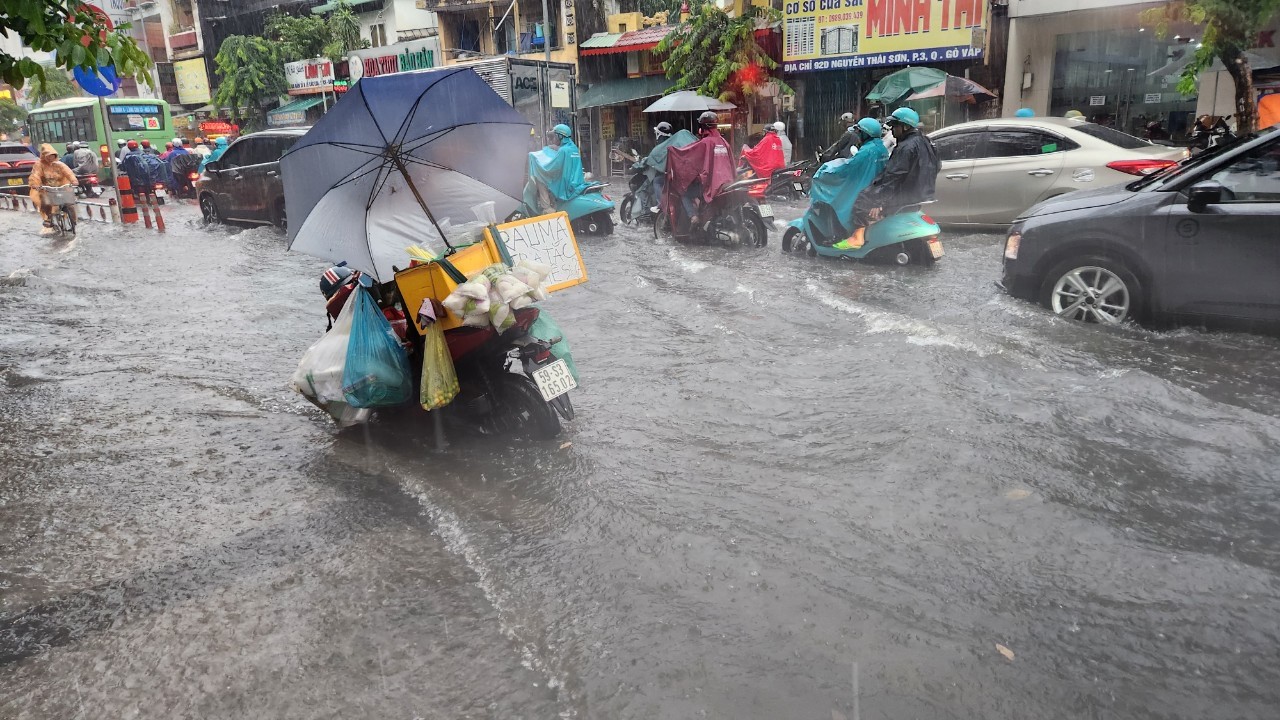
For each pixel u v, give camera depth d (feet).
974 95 58.54
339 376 14.49
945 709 7.28
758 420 14.52
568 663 8.11
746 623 8.64
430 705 7.62
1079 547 9.90
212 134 113.39
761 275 27.50
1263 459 12.05
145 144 76.64
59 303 28.25
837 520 10.79
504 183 15.51
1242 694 7.39
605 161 90.17
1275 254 17.51
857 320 20.85
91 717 7.69
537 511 11.53
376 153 13.88
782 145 52.06
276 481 13.09
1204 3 38.29
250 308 26.25
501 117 14.70
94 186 74.69
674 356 18.65
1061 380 15.67
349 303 14.85
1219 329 18.63
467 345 13.78
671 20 85.40
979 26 58.08
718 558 9.96
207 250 40.81
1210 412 13.80
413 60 104.73
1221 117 44.96
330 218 14.30
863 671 7.81
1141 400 14.34
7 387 18.70
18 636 9.06
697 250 33.86
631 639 8.45
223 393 17.76
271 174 46.42
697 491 11.86
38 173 51.08
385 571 10.11
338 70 113.91
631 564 9.94
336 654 8.46
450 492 12.35
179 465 13.87
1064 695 7.42
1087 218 19.85
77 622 9.30
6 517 12.06
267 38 122.21
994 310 21.35
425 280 13.42
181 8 143.74
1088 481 11.55
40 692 8.08
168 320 25.04
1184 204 18.53
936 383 15.58
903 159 26.55
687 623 8.69
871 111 61.82
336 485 12.84
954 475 11.85
